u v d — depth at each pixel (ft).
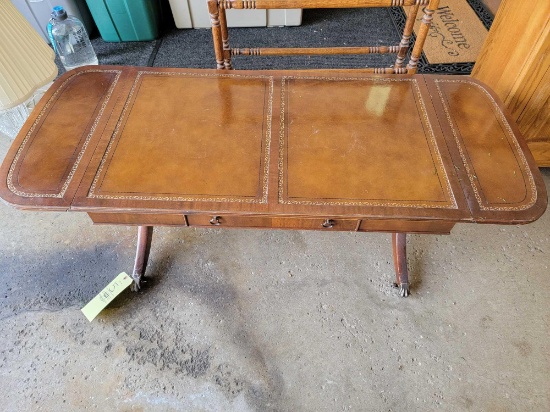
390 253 5.26
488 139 3.80
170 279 4.99
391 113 4.03
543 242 5.33
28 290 4.87
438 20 8.33
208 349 4.48
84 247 5.25
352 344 4.51
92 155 3.60
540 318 4.69
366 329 4.62
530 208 3.31
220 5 4.25
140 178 3.45
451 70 7.37
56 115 3.92
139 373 4.31
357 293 4.90
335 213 3.26
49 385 4.22
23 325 4.60
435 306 4.79
